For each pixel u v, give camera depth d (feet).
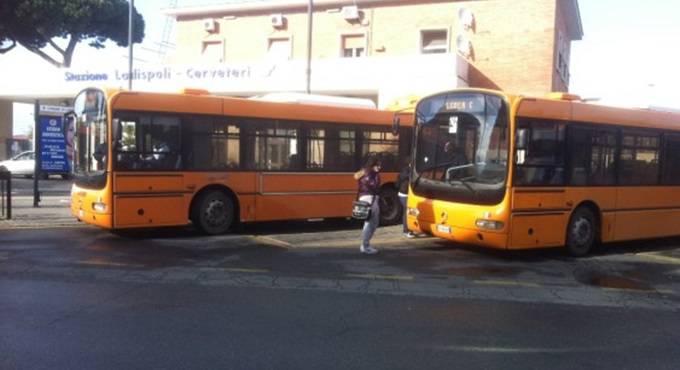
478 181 34.30
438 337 20.68
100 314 22.16
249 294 25.70
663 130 41.14
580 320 23.56
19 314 21.90
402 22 91.04
